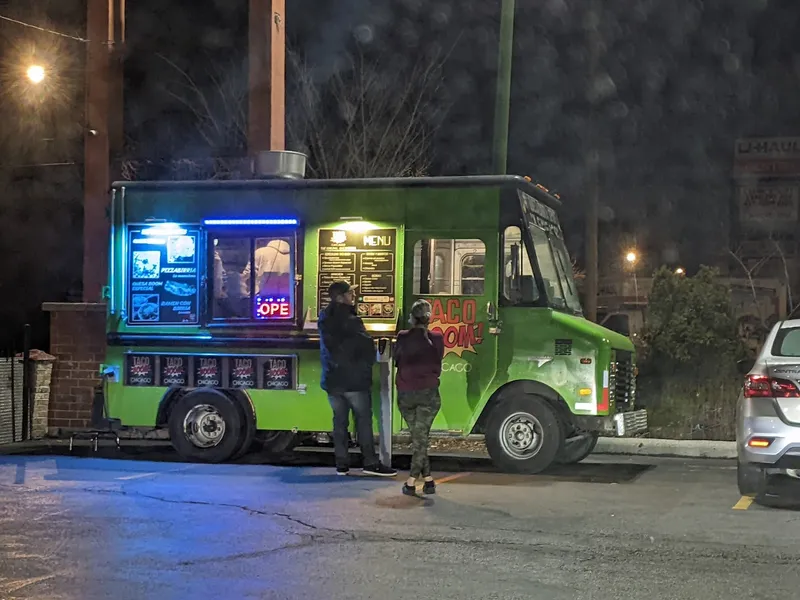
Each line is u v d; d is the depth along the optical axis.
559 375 10.93
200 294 11.86
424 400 9.52
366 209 11.40
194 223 11.88
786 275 30.28
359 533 7.88
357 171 19.78
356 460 12.23
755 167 43.84
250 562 6.98
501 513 8.73
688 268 45.19
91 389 14.42
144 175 15.42
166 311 11.96
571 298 12.16
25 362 14.25
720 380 14.93
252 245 11.73
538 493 9.80
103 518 8.41
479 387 11.08
